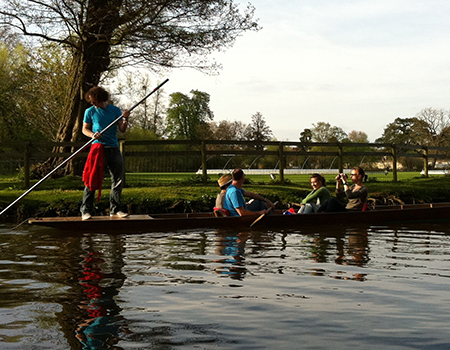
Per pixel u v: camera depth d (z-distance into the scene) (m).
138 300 3.72
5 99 35.19
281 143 14.83
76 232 7.77
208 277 4.50
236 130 65.12
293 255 5.64
